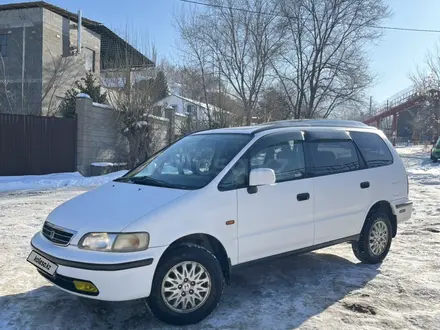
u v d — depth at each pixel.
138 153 18.08
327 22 28.89
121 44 22.30
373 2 28.45
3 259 5.62
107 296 3.52
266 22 27.17
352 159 5.52
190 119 21.62
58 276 3.68
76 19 25.58
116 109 17.66
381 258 5.72
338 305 4.29
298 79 29.56
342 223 5.21
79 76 25.45
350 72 29.19
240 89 27.02
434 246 6.50
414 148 45.09
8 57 23.42
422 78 41.34
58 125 15.56
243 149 4.53
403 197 6.10
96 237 3.62
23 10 23.06
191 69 25.89
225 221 4.14
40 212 8.88
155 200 3.97
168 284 3.78
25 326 3.78
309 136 5.16
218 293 4.01
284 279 5.07
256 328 3.79
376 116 60.28
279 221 4.57
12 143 14.55
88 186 13.52
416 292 4.63
